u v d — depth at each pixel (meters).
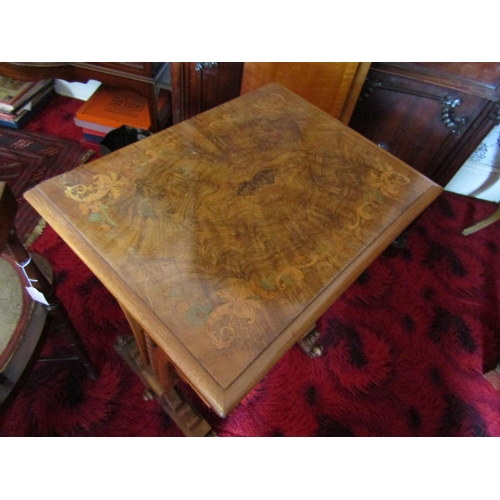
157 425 0.93
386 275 1.32
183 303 0.52
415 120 1.10
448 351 1.16
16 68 1.12
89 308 1.10
